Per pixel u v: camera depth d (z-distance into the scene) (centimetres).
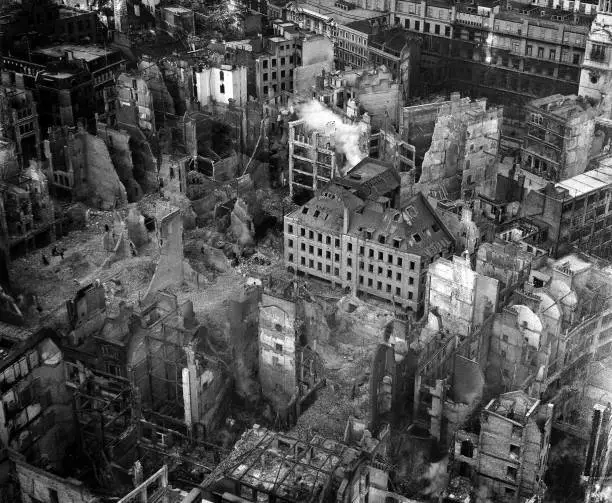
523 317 13925
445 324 14800
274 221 19750
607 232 19100
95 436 12962
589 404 14688
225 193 19825
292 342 13775
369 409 13638
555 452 13175
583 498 12794
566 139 19950
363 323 16312
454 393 13525
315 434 11962
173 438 13362
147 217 19238
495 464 12138
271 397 14400
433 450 13100
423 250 16650
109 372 13662
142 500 10912
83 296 14025
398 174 18812
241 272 18075
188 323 14938
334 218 17438
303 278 18138
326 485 10600
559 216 17650
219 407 13862
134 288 17425
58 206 19738
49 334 12794
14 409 12288
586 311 14662
